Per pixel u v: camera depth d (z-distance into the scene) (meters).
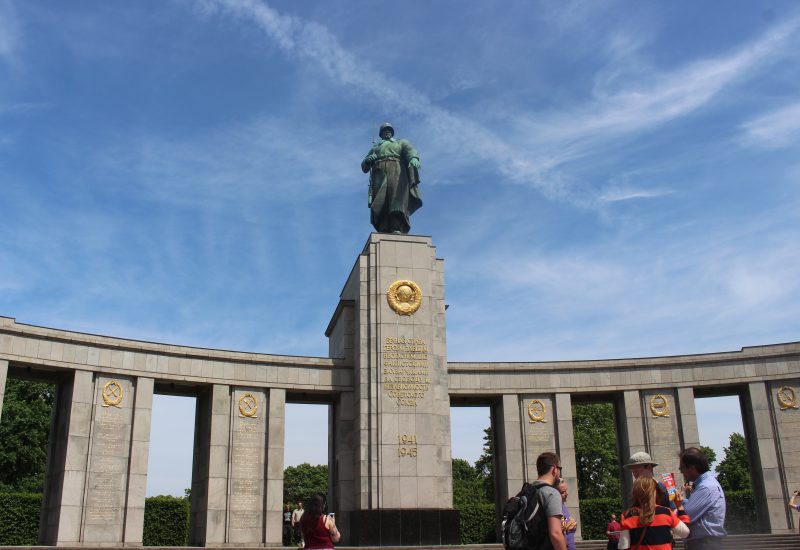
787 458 36.38
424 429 34.94
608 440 69.19
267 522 33.50
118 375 32.59
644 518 9.50
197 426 36.28
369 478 34.03
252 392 35.12
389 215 39.28
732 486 85.31
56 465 31.70
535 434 37.97
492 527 49.47
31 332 30.52
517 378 38.50
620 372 38.72
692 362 38.56
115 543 30.83
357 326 36.53
